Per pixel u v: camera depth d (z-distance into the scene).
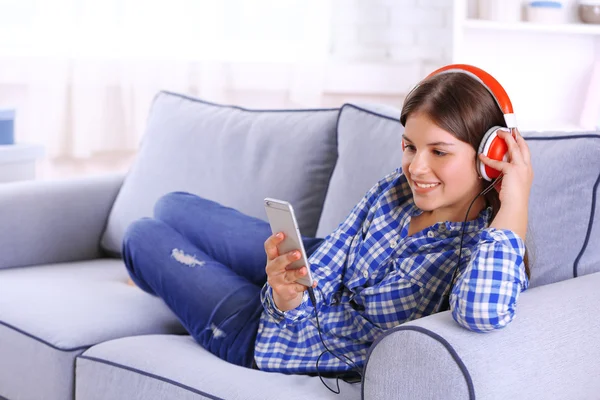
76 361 1.62
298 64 3.46
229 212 1.90
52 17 3.20
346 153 1.89
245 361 1.55
